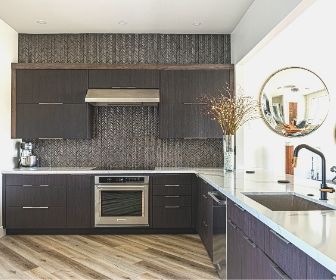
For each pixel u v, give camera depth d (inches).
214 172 157.9
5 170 169.9
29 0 144.9
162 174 172.4
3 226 169.8
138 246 152.9
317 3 140.3
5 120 172.1
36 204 170.7
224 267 105.1
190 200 172.4
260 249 69.7
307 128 180.1
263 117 179.3
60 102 178.7
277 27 118.9
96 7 152.5
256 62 179.5
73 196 171.3
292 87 179.9
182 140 194.2
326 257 39.6
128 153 193.9
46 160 192.2
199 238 166.1
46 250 146.8
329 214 64.3
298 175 177.2
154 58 191.5
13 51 181.9
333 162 178.2
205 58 192.1
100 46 190.5
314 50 180.5
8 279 114.9
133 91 177.9
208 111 179.8
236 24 175.0
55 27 178.9
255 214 68.8
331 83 180.9
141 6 151.2
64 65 178.5
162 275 118.9
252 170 168.9
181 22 172.1
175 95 180.4
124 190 171.8
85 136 178.9
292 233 50.4
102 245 154.4
